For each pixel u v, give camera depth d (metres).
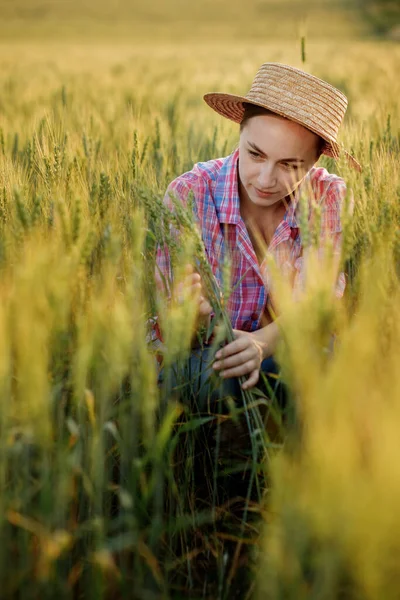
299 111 1.93
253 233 2.28
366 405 1.18
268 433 1.89
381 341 1.47
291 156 1.98
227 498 1.93
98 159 3.13
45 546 1.29
